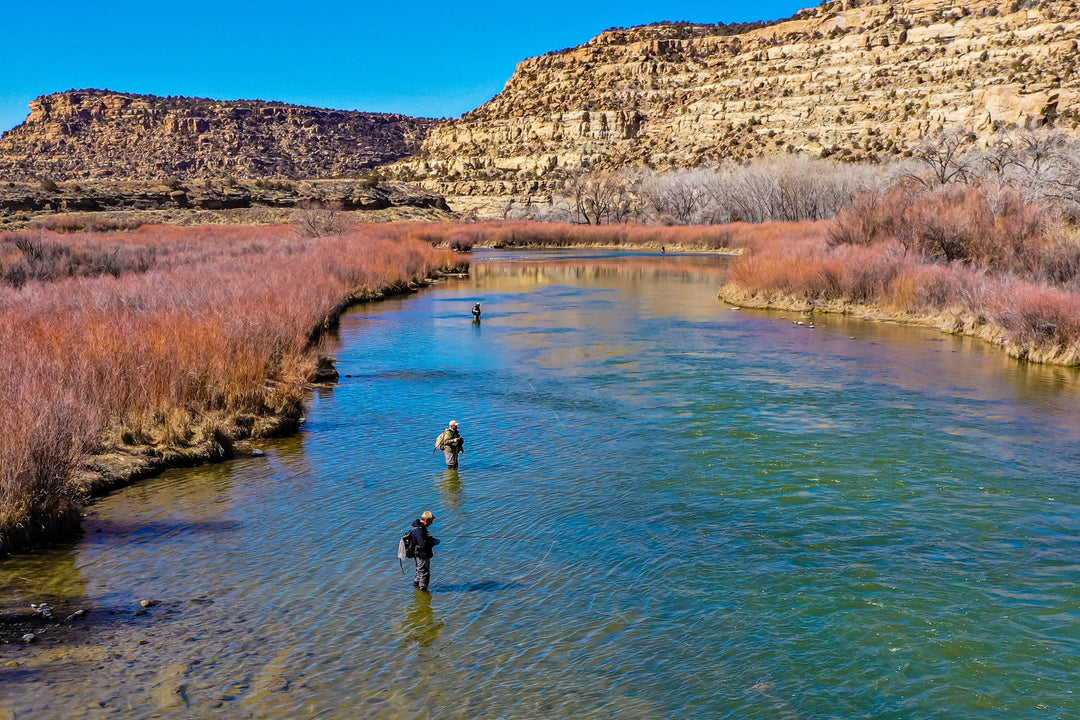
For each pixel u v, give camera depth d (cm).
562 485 1487
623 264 7712
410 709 816
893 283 3853
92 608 1013
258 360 2141
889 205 4972
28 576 1102
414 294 4975
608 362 2709
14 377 1498
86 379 1658
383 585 1088
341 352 2892
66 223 8675
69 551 1188
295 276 3916
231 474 1546
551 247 10850
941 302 3594
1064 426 1892
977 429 1867
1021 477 1536
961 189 4784
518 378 2452
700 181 11994
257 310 2550
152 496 1423
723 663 911
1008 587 1095
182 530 1268
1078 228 4109
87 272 3972
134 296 2697
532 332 3381
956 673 900
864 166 10406
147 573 1116
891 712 832
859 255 4266
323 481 1506
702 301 4556
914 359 2722
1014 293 3022
